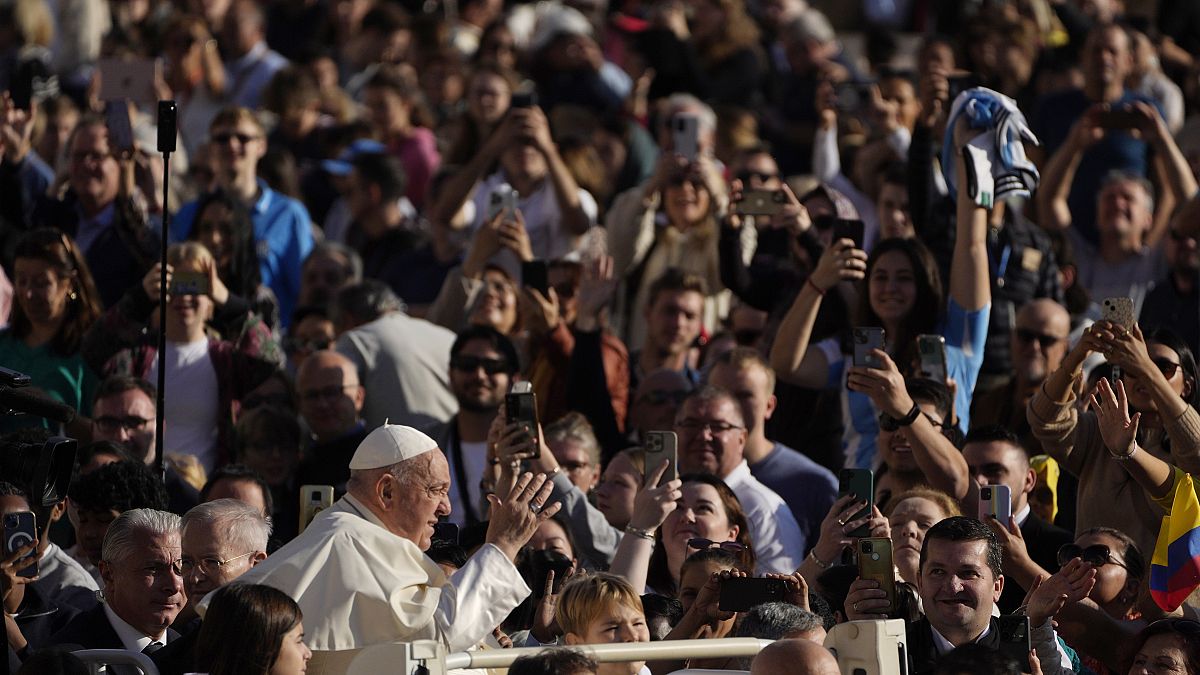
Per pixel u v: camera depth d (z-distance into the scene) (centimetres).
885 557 2708
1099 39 5209
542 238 4734
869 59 6556
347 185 5344
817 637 2595
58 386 3919
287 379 3966
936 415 3394
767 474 3641
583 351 3978
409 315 4800
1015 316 3991
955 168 3656
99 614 2808
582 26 6675
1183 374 3309
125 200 4266
